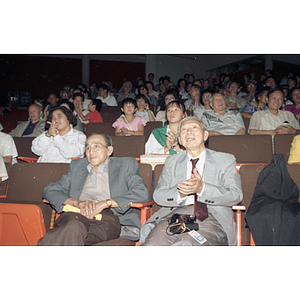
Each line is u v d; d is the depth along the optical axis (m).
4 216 1.55
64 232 1.38
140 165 1.92
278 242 1.41
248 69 9.25
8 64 11.01
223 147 2.52
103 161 1.82
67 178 1.82
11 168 2.05
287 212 1.45
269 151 2.45
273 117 3.08
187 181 1.50
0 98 9.17
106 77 11.73
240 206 1.48
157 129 2.67
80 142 2.46
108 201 1.60
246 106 4.00
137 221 1.69
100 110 4.91
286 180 1.55
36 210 1.52
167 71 9.82
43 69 11.32
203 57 10.12
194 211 1.54
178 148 2.37
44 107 4.23
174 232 1.45
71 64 11.57
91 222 1.55
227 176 1.62
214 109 3.23
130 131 3.32
